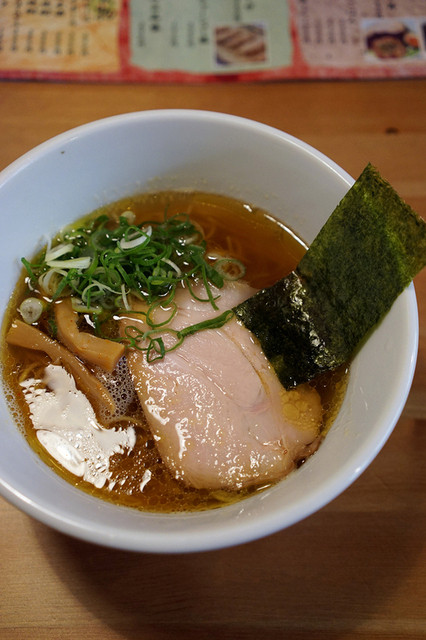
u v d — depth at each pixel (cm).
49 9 44
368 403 25
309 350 28
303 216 32
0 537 27
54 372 29
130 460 27
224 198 34
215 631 26
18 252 30
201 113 30
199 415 28
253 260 33
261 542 28
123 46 43
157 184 33
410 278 24
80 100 41
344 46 44
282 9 45
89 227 32
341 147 40
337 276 27
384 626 26
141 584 26
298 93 42
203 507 25
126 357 29
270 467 27
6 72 42
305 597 27
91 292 30
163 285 31
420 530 28
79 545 27
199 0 45
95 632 26
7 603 26
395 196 24
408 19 45
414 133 41
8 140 39
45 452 26
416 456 30
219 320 30
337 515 28
